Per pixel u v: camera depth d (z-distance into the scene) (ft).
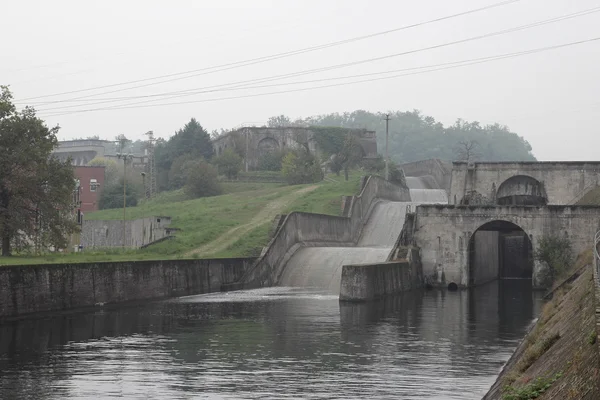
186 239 295.48
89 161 618.85
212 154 540.93
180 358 126.21
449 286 264.31
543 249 249.55
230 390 102.58
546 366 77.87
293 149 495.82
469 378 111.65
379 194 387.75
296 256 287.28
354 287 217.36
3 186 229.86
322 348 137.69
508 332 159.74
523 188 302.04
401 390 103.30
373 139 533.55
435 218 266.98
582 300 99.55
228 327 164.04
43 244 244.42
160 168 539.70
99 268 195.93
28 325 161.99
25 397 98.07
